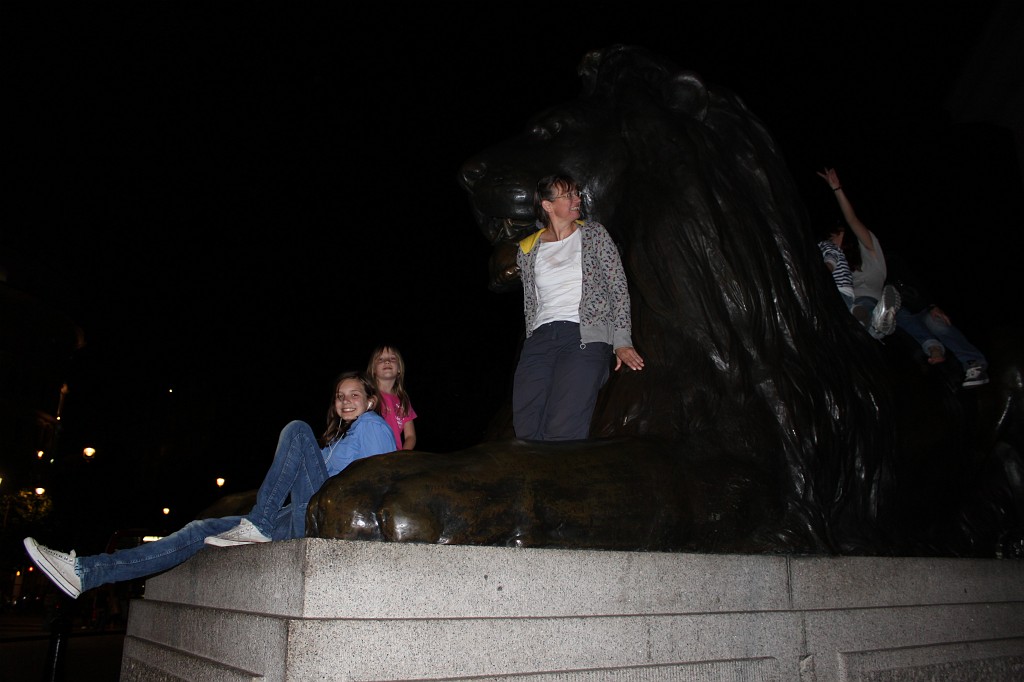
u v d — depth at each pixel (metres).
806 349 3.91
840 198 4.93
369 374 4.28
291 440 3.05
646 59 4.52
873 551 3.87
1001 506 4.96
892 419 4.23
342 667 2.01
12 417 37.41
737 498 3.28
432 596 2.20
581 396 3.27
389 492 2.48
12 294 37.06
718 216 3.90
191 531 3.21
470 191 4.41
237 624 2.30
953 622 3.40
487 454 2.72
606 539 2.79
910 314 4.84
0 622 22.77
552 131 4.46
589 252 3.40
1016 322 5.56
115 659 10.05
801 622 2.89
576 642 2.37
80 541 37.16
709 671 2.58
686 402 3.55
